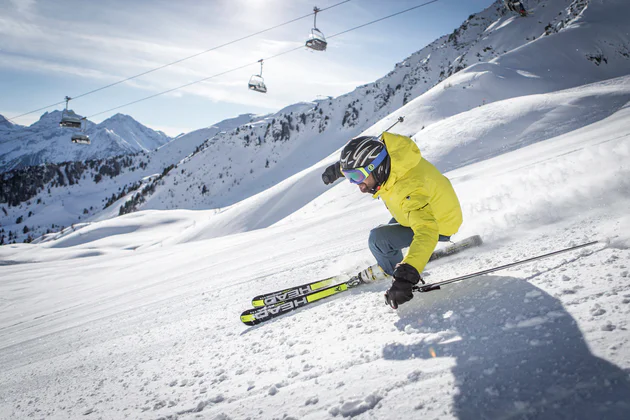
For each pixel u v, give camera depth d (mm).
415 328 1833
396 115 45125
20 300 14344
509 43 96750
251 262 7375
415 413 1197
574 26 57875
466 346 1495
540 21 96000
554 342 1309
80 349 4211
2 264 45312
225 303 4082
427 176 2258
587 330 1313
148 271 13453
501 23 108688
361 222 8500
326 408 1392
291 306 2945
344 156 2234
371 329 2012
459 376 1315
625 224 2158
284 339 2326
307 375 1713
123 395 2248
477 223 3342
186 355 2693
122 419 1880
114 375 2750
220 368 2199
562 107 18297
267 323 2840
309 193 52125
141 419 1808
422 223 2039
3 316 11609
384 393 1359
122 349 3510
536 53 51562
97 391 2488
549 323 1438
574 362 1176
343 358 1762
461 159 16609
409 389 1333
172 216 93375
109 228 86688
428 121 39531
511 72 46281
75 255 50219
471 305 1868
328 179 2938
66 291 14117
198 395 1903
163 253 20375
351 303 2562
